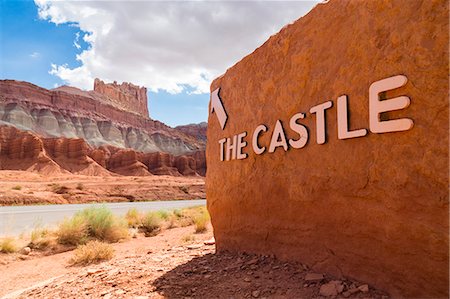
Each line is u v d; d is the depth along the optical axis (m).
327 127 4.11
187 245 8.69
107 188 51.91
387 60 3.40
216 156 6.75
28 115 110.50
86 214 12.07
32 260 8.64
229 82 6.53
